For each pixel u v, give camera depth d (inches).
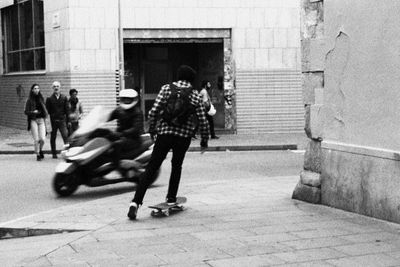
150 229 298.8
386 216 302.0
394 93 295.7
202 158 650.8
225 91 874.1
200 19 857.5
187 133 325.4
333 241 267.9
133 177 457.1
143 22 840.3
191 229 296.4
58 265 242.2
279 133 883.4
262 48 874.1
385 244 261.4
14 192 458.3
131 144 455.8
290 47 880.9
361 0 314.3
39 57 919.7
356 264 234.2
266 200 368.8
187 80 327.0
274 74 878.4
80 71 824.9
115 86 837.2
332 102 339.3
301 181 364.8
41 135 644.7
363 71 315.3
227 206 351.9
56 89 655.8
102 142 440.1
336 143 336.5
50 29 869.2
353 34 320.8
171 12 848.9
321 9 347.3
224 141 780.6
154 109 324.8
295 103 887.1
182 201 339.9
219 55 887.1
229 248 259.9
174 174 333.7
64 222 324.5
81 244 273.1
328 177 343.9
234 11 865.5
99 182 441.7
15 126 988.6
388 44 298.4
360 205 319.3
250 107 876.6
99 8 826.8
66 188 437.7
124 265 239.5
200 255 250.4
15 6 978.1
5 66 1021.2
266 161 621.9
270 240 271.7
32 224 324.2
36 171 565.6
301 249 256.1
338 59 333.1
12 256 267.6
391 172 297.7
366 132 315.6
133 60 900.6
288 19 877.8
